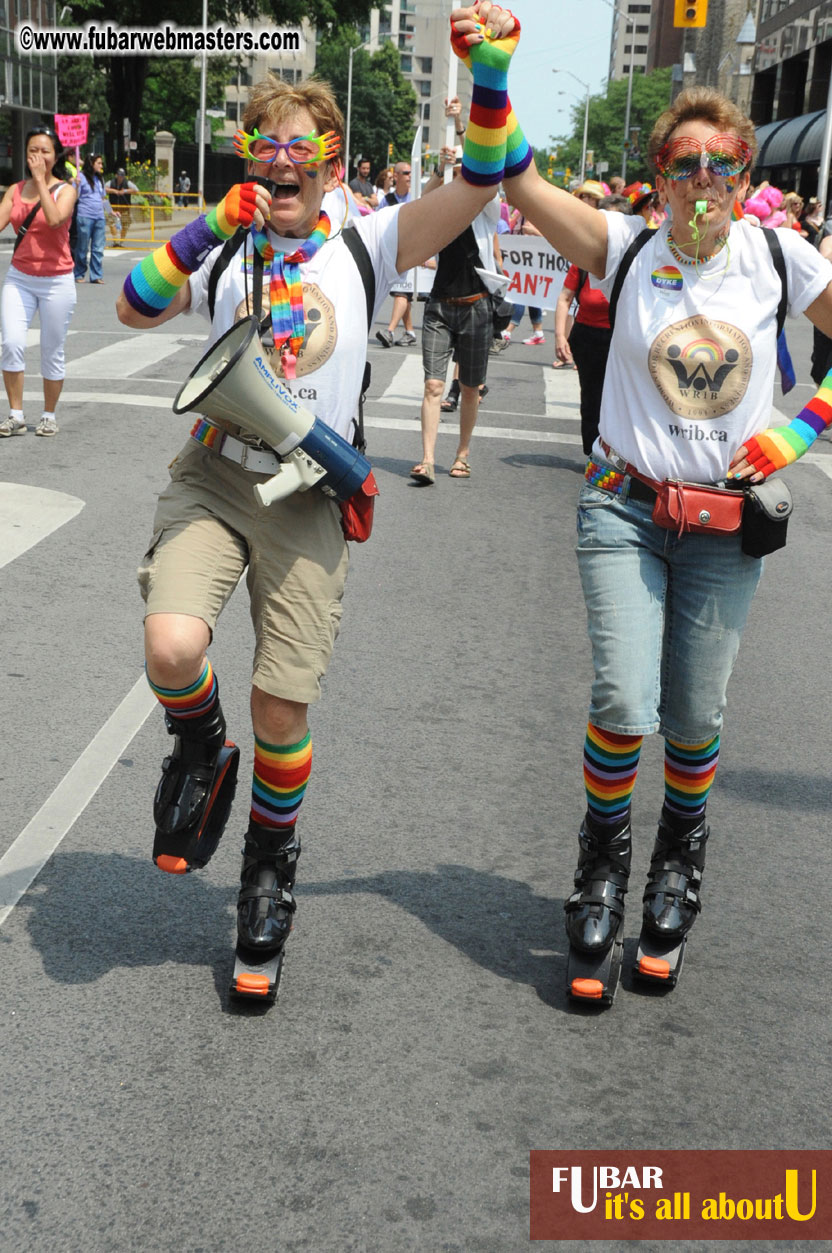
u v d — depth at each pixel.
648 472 3.04
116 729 4.62
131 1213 2.40
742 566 3.09
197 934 3.36
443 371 8.84
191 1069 2.81
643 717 3.06
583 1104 2.78
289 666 2.97
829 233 12.87
